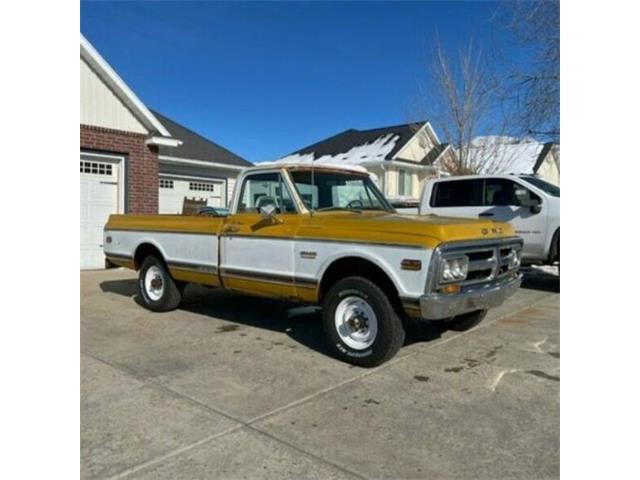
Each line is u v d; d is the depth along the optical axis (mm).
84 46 10523
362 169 6270
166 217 6848
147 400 3969
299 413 3752
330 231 4984
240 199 6000
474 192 9359
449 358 5074
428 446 3271
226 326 6340
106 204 11398
